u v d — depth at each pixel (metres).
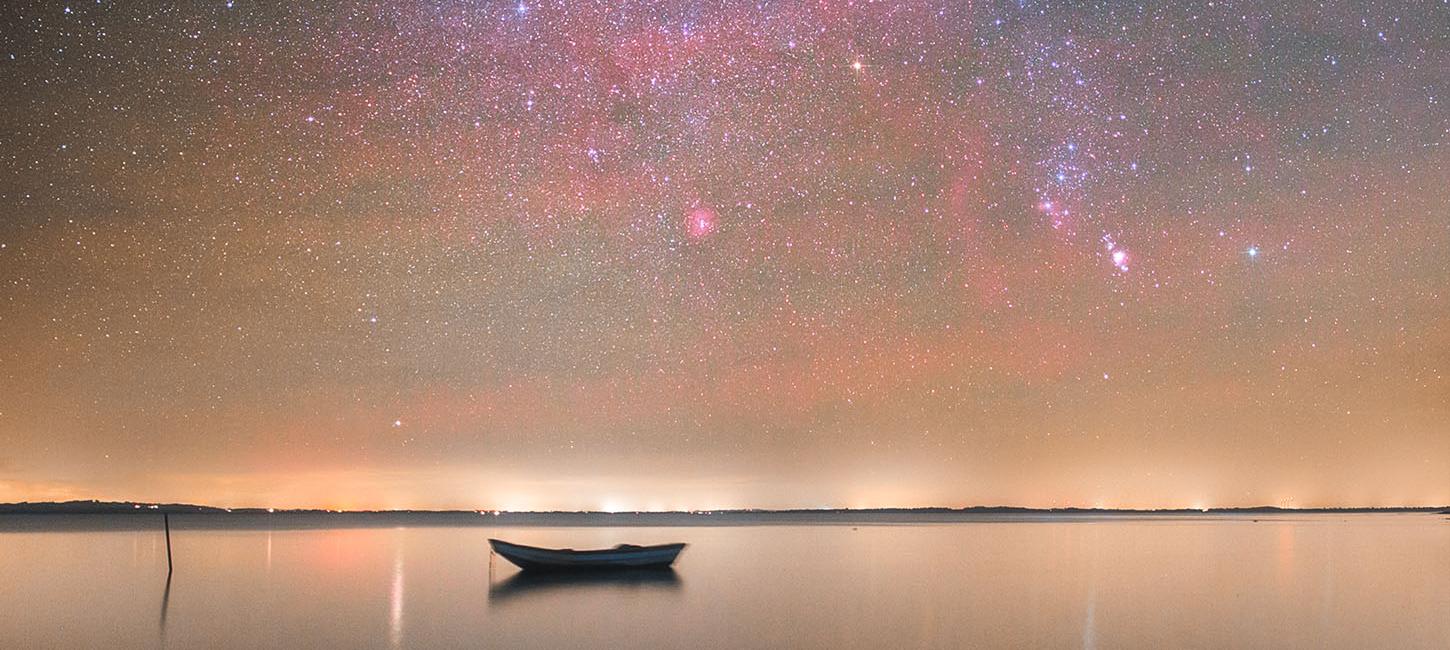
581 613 30.81
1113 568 49.28
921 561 55.38
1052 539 90.12
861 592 36.97
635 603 33.44
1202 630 27.06
